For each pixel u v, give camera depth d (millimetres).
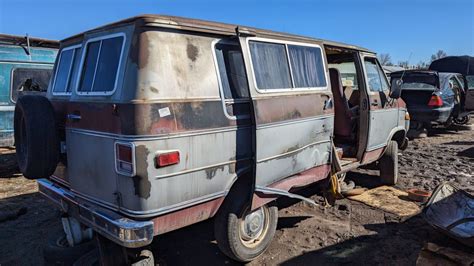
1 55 7238
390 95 5555
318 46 4375
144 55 2738
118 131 2752
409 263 3729
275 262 3748
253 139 3342
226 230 3371
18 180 6887
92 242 3842
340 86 5648
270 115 3453
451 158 8320
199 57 3051
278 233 4398
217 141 3104
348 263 3734
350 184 6117
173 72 2850
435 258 3357
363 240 4227
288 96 3717
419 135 11078
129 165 2676
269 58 3623
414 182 6457
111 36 3012
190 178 2939
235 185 3385
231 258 3619
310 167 4125
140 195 2691
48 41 8156
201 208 3104
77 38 3631
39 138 3275
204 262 3764
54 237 4148
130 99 2684
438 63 17672
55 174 3746
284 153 3674
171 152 2787
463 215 4004
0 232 4551
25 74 7594
